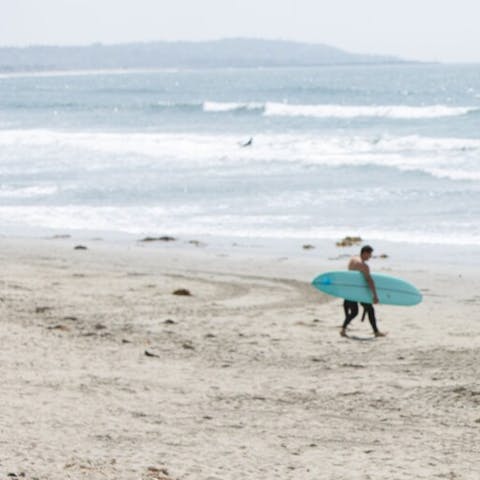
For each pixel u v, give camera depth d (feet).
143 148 599.98
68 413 97.86
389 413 106.01
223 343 151.33
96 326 161.89
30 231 324.60
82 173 479.82
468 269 241.96
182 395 113.60
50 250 279.28
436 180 420.36
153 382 120.57
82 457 77.92
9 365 124.88
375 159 504.43
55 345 143.74
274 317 176.76
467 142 566.77
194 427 96.32
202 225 328.70
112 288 207.92
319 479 76.23
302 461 82.89
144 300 192.24
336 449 88.63
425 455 86.74
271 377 126.82
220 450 85.81
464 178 420.36
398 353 142.10
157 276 228.63
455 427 99.30
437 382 121.19
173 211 359.66
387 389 118.01
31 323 164.04
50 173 483.51
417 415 104.99
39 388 111.14
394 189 395.75
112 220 343.87
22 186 436.35
